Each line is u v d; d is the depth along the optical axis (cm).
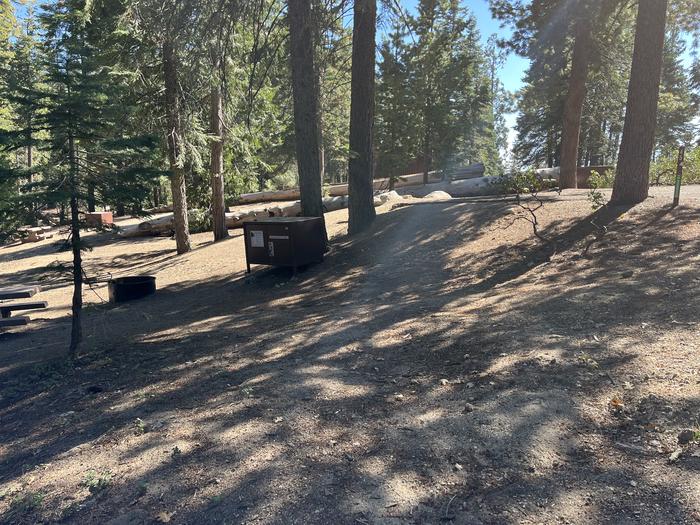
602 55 2066
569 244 874
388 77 2777
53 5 1406
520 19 1998
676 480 257
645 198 991
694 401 320
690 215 856
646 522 234
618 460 282
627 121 988
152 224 2495
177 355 592
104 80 602
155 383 495
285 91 1334
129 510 288
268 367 498
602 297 564
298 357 519
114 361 601
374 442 333
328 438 344
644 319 477
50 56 584
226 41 1045
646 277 627
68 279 665
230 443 348
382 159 3089
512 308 585
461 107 3164
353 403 393
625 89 2381
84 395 491
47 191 575
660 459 276
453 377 418
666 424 305
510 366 418
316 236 1091
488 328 523
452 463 300
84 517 288
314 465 313
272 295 946
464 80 3091
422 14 1340
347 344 543
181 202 1820
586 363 399
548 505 255
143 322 873
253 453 332
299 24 1095
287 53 1189
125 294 1133
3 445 403
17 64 1669
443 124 3089
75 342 662
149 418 409
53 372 589
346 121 3250
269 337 614
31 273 1925
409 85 2947
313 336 591
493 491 271
